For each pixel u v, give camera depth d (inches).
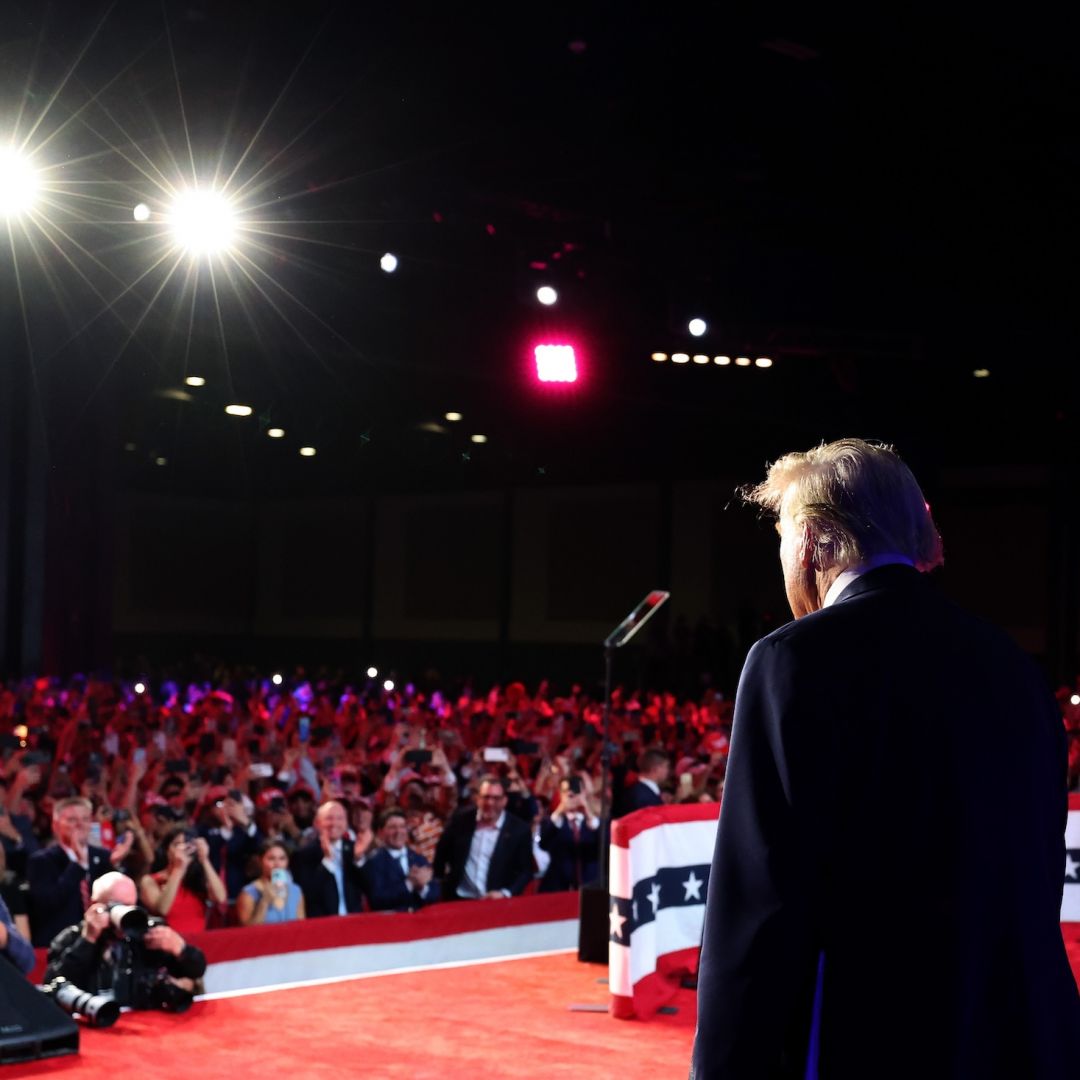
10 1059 224.7
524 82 514.6
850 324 672.4
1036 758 74.1
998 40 477.4
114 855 320.5
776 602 1213.7
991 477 1098.7
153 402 1186.6
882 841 70.5
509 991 292.0
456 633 1480.1
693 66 503.2
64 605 831.1
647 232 619.8
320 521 1628.9
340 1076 225.6
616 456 1230.9
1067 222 644.1
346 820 358.3
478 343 646.5
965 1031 68.5
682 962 291.0
